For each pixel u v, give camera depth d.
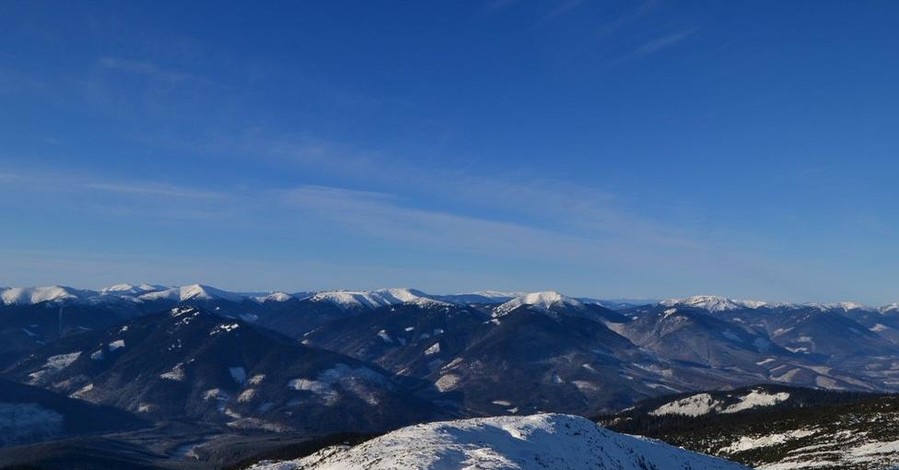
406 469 49.19
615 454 70.00
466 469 50.44
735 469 80.38
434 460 51.78
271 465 91.56
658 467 71.81
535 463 57.59
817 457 82.62
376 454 55.91
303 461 88.81
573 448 66.62
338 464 57.25
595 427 77.50
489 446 58.88
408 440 59.53
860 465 71.56
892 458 72.88
